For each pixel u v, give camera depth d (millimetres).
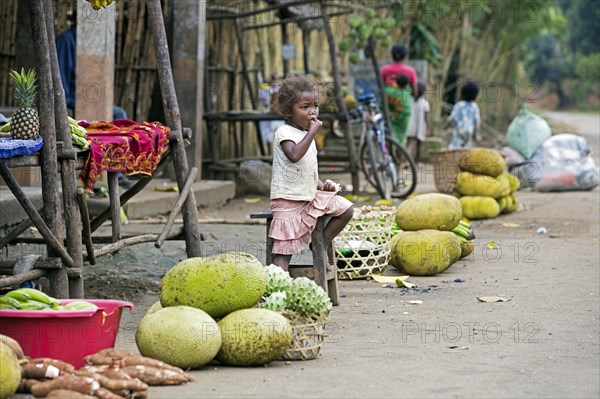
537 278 10656
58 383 5801
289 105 8906
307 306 7086
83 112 14883
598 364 7059
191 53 17109
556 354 7352
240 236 13430
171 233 9953
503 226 15023
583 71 77125
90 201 13859
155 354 6590
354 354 7281
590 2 77062
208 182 17641
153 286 10000
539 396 6195
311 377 6547
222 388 6238
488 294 9773
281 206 8883
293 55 20516
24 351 6426
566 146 20281
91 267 10828
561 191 20062
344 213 8852
